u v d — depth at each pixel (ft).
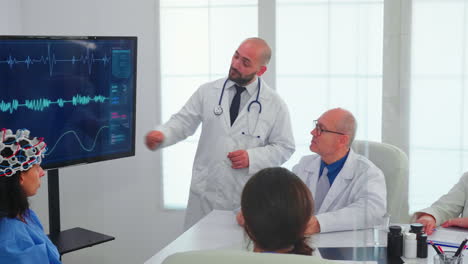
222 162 6.26
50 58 7.07
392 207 4.41
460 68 4.34
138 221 8.68
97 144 7.63
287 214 2.63
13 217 4.99
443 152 4.45
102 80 7.55
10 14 8.29
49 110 7.15
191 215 6.45
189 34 8.15
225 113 6.36
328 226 4.43
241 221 5.31
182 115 6.90
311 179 4.92
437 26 4.30
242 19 7.95
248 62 6.16
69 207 8.76
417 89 4.40
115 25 8.30
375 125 4.33
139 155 8.54
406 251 4.18
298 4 6.12
